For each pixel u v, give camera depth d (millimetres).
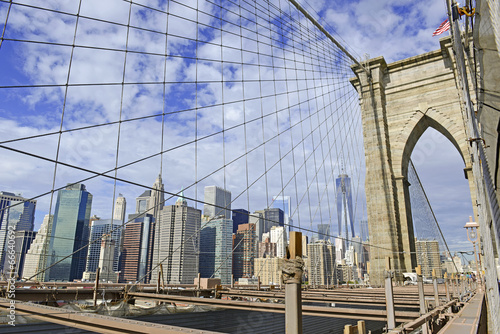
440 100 38250
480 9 6395
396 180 38500
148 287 17406
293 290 3381
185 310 13266
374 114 40406
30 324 7871
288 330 3314
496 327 6395
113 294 14852
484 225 7016
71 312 6043
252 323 15555
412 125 39219
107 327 5480
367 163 39344
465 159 35062
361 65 41562
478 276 25703
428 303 13219
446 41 38000
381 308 15148
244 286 22547
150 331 4922
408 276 33906
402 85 40938
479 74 8414
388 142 39844
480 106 9125
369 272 35906
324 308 10156
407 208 38375
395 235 35500
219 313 14438
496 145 9516
